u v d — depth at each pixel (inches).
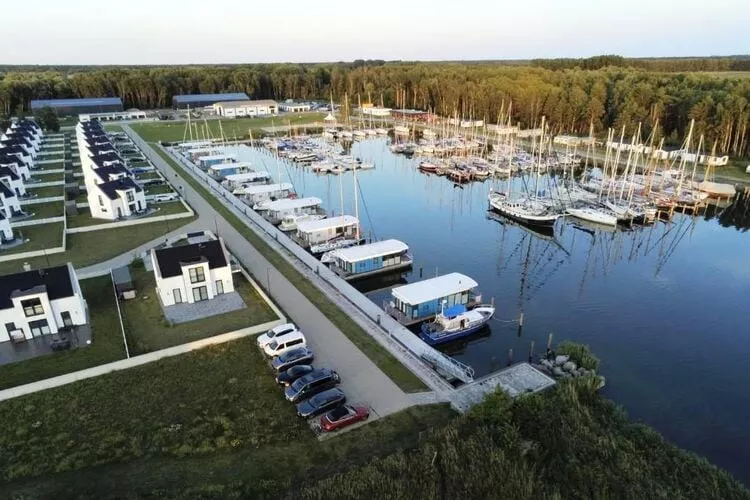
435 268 2620.6
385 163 5098.4
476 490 1107.9
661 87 5620.1
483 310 2014.0
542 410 1342.3
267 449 1235.9
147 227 2901.1
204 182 3993.6
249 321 1846.7
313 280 2224.4
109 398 1432.1
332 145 5713.6
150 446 1248.2
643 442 1299.2
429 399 1423.5
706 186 3745.1
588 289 2399.1
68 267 1840.6
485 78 7386.8
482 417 1293.1
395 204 3759.8
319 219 3105.3
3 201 2987.2
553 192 3779.5
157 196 3415.4
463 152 5290.4
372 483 1089.4
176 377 1526.8
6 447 1246.3
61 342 1674.5
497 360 1812.3
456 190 4133.9
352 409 1334.9
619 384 1667.1
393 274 2539.4
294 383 1440.7
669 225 3353.8
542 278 2517.2
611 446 1246.9
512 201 3472.0
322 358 1619.1
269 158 5231.3
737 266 2691.9
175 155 5036.9
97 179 3171.8
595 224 3280.0
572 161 4566.9
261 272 2290.8
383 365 1585.9
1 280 1747.0
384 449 1232.2
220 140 5856.3
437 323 1948.8
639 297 2320.4
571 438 1263.5
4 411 1379.2
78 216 3083.2
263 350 1653.5
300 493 1075.3
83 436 1284.4
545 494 1101.7
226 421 1318.9
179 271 1967.3
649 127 5142.7
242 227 2923.2
